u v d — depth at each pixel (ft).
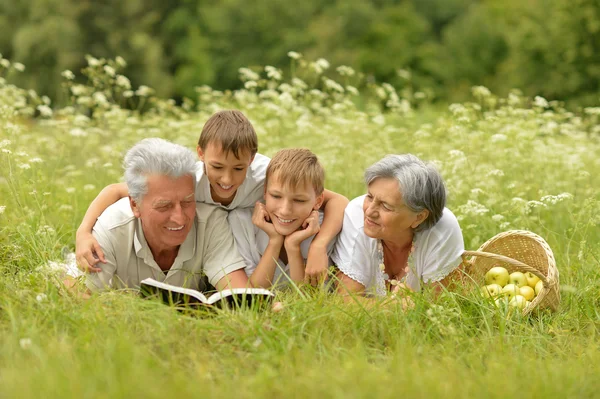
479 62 114.42
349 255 20.54
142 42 112.16
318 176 19.97
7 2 112.88
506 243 21.56
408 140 32.73
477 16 117.80
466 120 30.40
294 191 19.69
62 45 109.19
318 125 38.55
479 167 29.50
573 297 20.47
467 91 107.65
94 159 30.94
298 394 13.89
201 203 20.48
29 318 16.34
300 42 116.47
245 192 20.90
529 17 99.30
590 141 40.04
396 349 16.34
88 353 14.89
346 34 119.44
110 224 19.36
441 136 34.68
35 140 33.30
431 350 16.66
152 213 18.47
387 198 19.06
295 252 20.20
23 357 14.92
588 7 90.17
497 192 27.78
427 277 20.24
